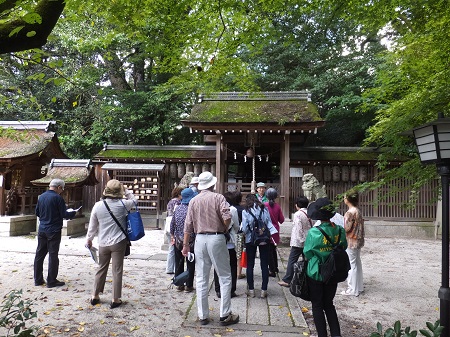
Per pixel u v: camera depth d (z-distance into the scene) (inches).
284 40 193.9
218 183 435.8
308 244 123.6
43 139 423.2
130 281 208.8
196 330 139.6
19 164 407.2
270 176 563.8
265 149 538.3
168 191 491.8
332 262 118.7
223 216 143.6
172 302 173.0
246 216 183.6
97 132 570.9
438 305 182.9
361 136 616.1
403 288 213.0
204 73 196.5
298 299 182.5
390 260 298.2
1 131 177.9
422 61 198.2
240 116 427.5
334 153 471.8
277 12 175.6
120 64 542.3
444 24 155.5
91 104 509.0
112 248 163.3
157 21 172.2
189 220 152.9
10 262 252.1
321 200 127.3
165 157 486.6
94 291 166.1
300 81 588.7
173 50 184.9
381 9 156.4
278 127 410.0
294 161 460.1
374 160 447.2
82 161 407.2
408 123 165.3
